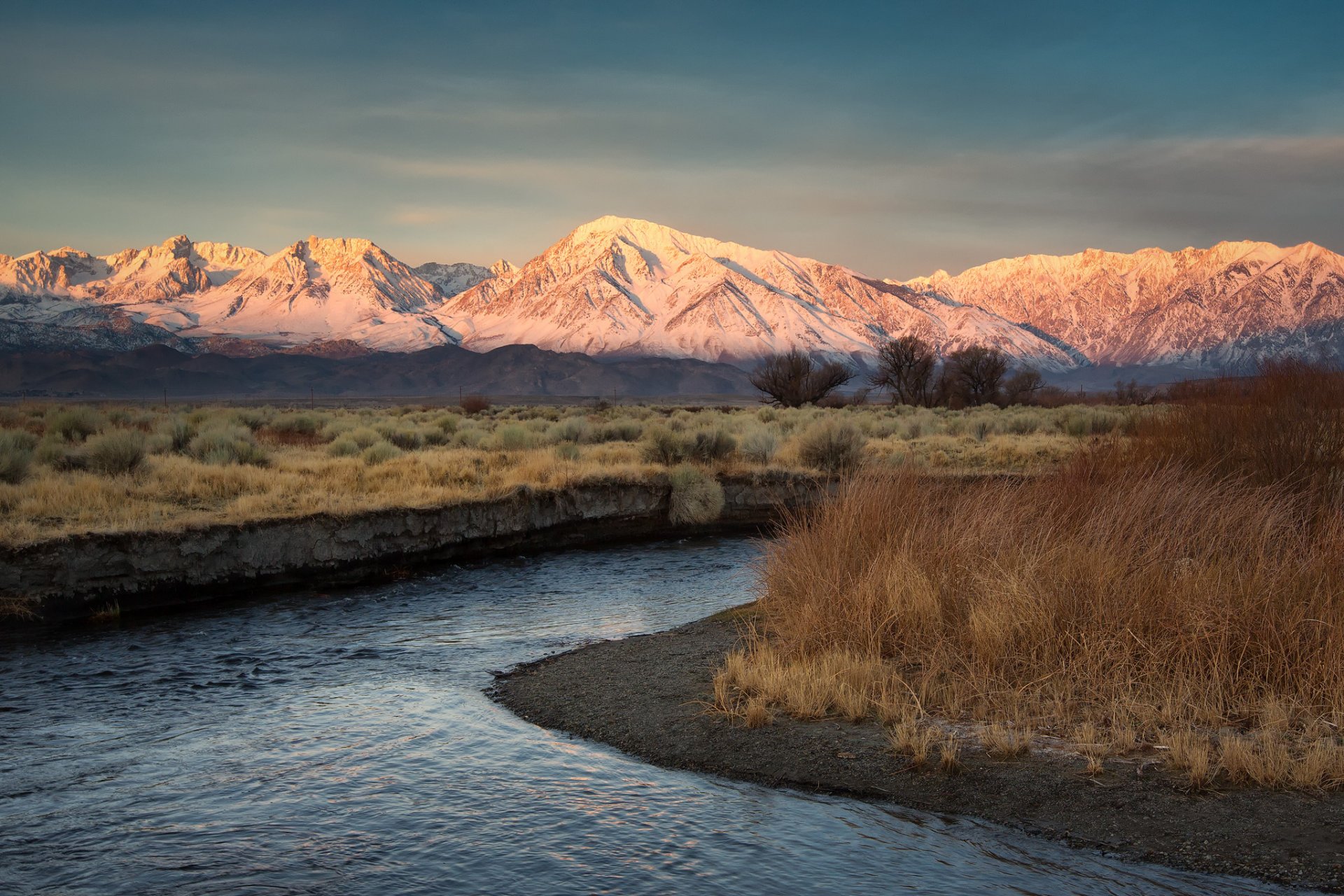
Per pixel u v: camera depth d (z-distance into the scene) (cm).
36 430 3231
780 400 8800
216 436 2538
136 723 821
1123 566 880
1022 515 1038
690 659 999
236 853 561
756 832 592
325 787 667
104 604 1343
